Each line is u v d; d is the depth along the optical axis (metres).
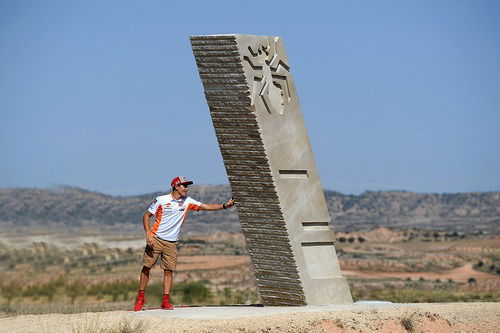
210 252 89.44
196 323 13.77
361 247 109.06
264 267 17.12
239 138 16.64
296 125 17.09
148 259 16.27
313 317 14.15
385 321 14.47
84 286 46.12
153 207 16.30
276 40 16.86
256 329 13.33
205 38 16.31
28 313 20.89
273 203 16.64
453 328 15.13
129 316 15.01
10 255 72.50
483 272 78.81
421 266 81.12
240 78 16.19
